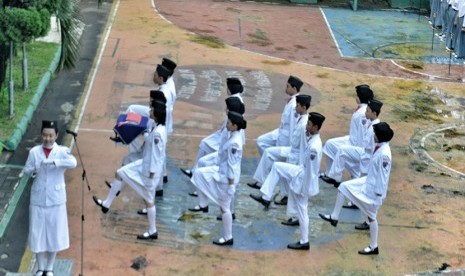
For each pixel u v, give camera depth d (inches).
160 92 446.3
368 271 431.2
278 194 510.6
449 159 597.0
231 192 433.4
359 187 443.5
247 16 997.8
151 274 409.7
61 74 706.8
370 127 498.3
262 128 627.2
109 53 782.5
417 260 446.6
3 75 583.8
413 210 508.1
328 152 526.9
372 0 1136.8
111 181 510.0
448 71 831.1
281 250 445.4
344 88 744.3
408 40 944.3
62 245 368.5
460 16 873.5
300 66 804.0
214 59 797.9
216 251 438.3
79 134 581.9
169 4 1019.3
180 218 471.8
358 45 906.7
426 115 690.8
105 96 665.0
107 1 996.6
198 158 509.4
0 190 486.3
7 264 412.8
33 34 526.3
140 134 464.8
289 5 1085.8
